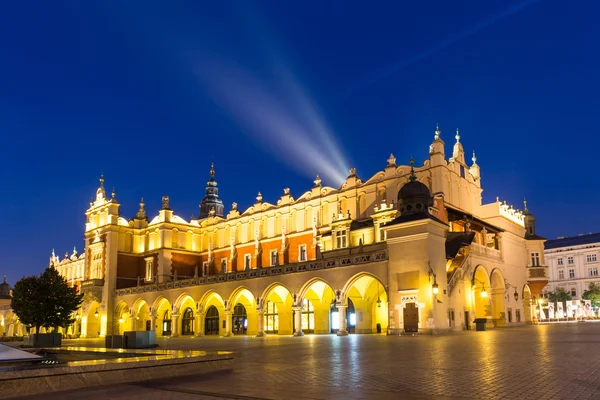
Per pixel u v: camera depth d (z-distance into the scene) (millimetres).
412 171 45656
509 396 10086
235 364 17656
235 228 74625
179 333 65125
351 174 61469
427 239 39969
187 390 11406
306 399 10055
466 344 25469
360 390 11141
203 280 61625
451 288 43344
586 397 9828
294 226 66312
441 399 9898
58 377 11617
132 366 13062
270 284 52688
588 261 110938
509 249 60969
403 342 29625
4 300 106438
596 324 56031
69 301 54875
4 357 12906
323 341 34906
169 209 77500
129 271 78375
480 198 63406
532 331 38812
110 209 79000
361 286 51031
